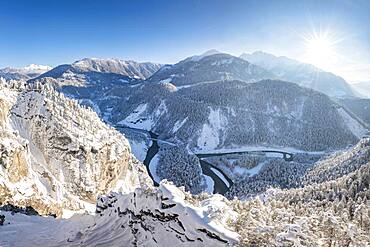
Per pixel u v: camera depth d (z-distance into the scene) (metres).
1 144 75.56
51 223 59.69
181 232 43.91
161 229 45.81
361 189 102.69
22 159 81.56
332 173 166.50
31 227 56.31
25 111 121.62
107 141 128.62
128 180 139.12
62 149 113.50
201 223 43.28
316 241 38.19
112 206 58.62
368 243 45.12
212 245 40.97
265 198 127.00
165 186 49.69
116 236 49.59
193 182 192.62
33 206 74.00
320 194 108.00
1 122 106.81
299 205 87.38
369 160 157.25
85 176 111.88
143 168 162.75
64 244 49.31
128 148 145.12
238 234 42.41
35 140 115.50
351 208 85.31
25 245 48.50
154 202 48.62
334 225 44.00
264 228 39.12
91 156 117.25
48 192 89.31
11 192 70.44
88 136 121.81
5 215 59.91
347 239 43.12
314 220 47.19
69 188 107.62
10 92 128.62
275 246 36.72
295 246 35.41
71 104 136.38
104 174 121.69
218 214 45.47
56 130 116.06
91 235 51.44
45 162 111.25
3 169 73.19
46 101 123.50
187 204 46.78
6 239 49.69
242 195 172.25
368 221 61.84
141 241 46.12
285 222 46.41
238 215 48.06
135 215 50.38
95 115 152.75
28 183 79.69
